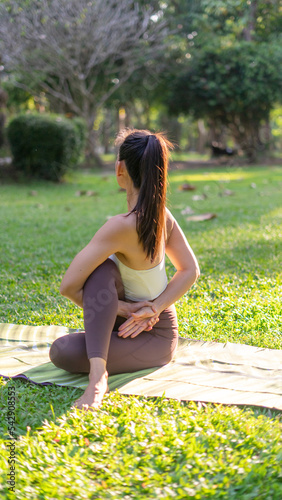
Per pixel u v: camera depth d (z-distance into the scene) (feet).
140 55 51.47
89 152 58.18
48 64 48.55
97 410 6.73
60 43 46.65
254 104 53.62
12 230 20.40
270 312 10.45
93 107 57.31
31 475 5.31
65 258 15.64
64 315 10.81
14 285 12.91
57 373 8.07
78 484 5.19
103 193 32.91
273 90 52.54
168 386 7.54
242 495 5.08
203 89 53.88
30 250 16.79
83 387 7.54
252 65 50.83
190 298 11.75
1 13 43.19
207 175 44.80
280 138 98.99
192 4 55.57
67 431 6.14
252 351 8.94
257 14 56.08
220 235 18.44
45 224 21.68
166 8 55.36
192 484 5.20
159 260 7.73
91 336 7.26
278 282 12.29
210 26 54.70
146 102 64.85
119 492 5.12
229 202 27.22
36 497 5.01
